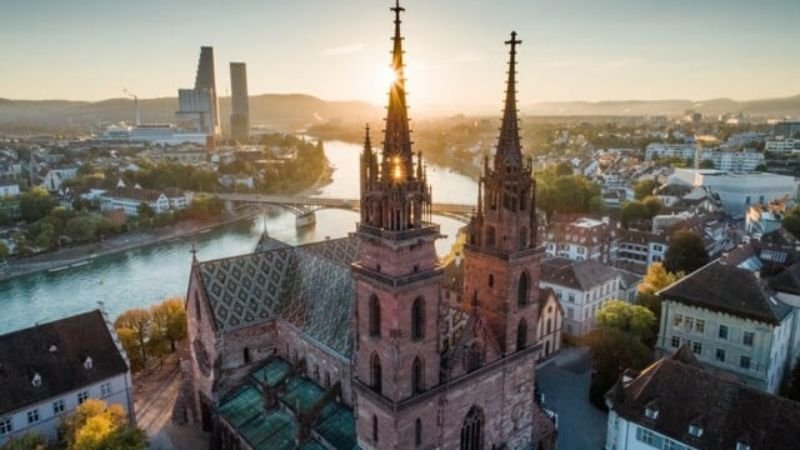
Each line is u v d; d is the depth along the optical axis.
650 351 87.94
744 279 83.75
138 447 60.03
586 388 90.00
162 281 156.00
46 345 70.19
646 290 106.56
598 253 151.62
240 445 65.62
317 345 65.12
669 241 147.88
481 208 55.81
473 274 57.72
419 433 49.78
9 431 64.12
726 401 56.62
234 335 70.06
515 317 56.28
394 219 44.34
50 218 197.50
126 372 74.12
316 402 62.06
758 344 79.50
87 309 134.88
